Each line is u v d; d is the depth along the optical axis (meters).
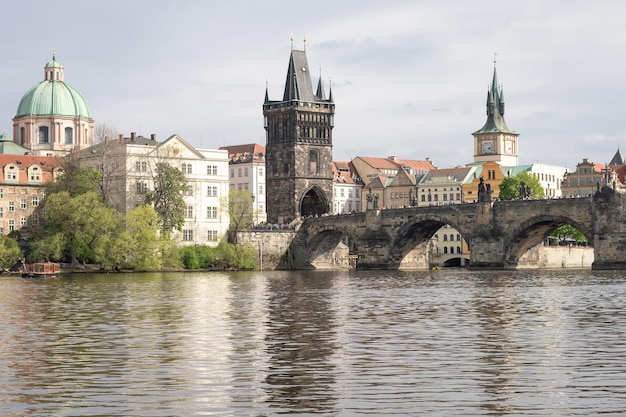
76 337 74.38
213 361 61.12
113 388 52.28
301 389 51.75
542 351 64.81
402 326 81.81
